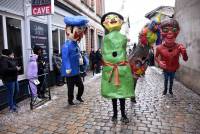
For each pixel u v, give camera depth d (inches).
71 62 247.3
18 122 200.4
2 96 240.2
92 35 713.6
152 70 629.0
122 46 193.2
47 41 358.3
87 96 293.1
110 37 193.2
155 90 324.8
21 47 286.8
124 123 193.0
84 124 193.0
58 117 211.6
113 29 194.5
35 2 287.0
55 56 368.8
